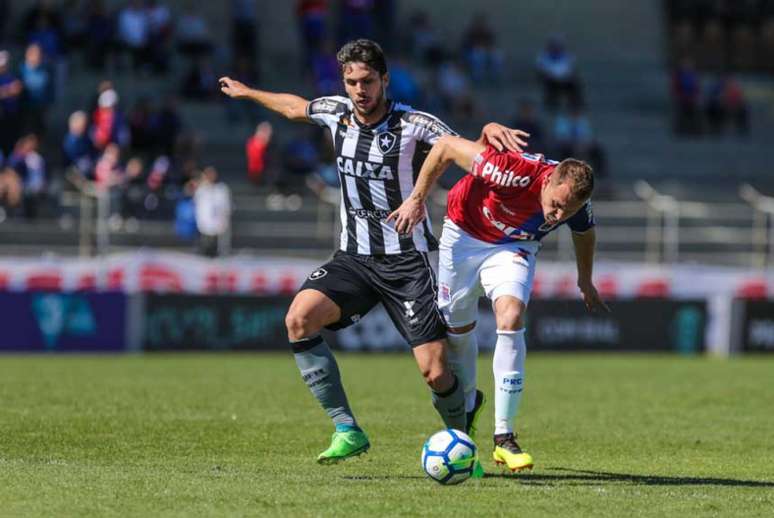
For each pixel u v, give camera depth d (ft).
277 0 347.15
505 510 70.95
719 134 341.82
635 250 271.49
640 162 326.44
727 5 374.84
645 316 227.20
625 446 105.40
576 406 136.77
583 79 356.79
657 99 353.72
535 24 369.09
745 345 229.25
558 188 80.23
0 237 237.66
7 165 246.88
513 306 85.15
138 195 245.65
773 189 321.93
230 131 302.45
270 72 331.98
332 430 110.42
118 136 256.32
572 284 235.61
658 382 167.22
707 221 281.33
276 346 213.66
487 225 86.53
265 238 254.88
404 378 165.48
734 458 98.89
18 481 77.25
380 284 87.76
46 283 222.69
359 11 312.29
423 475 85.76
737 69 375.86
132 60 306.96
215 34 339.16
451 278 88.33
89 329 208.74
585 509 72.13
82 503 70.44
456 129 309.42
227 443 101.40
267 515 67.97
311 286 87.25
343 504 71.51
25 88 256.32
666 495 78.23
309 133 283.59
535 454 100.07
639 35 373.20
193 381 155.74
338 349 216.74
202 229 238.27
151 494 73.46
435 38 335.06
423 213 84.02
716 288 245.04
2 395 133.80
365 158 86.07
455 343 90.12
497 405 86.02
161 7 308.60
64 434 104.06
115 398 133.49
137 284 225.97
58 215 247.91
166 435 105.19
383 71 84.48
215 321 212.23
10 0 317.01
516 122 291.58
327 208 257.75
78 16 305.53
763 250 273.75
